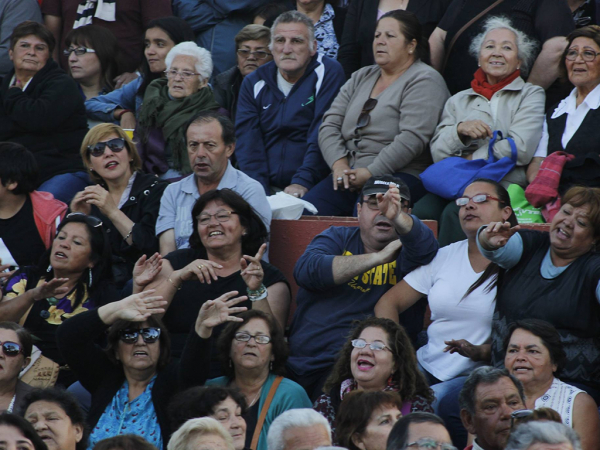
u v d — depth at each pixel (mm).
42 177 30344
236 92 33438
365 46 33406
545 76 29484
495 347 22312
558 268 22141
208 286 24297
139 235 26828
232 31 36031
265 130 31531
